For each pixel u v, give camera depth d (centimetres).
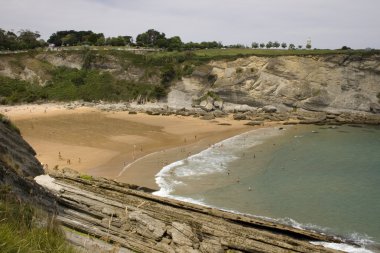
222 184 4341
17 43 14212
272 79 10662
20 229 752
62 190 2953
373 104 10000
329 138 7250
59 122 8525
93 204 2852
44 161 5194
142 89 11769
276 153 5947
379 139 7138
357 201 3803
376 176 4706
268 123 9019
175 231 2517
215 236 2622
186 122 8969
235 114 9812
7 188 1550
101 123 8556
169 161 5403
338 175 4750
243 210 3538
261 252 2458
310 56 10650
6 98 11094
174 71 11856
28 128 7675
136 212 2755
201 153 5928
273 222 3159
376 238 2955
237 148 6319
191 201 3750
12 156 2938
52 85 12125
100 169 4931
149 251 2322
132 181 4394
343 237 2975
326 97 10169
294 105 10425
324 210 3553
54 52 13112
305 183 4409
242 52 12369
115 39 15012
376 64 10181
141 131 7762
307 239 2934
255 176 4678
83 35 16475
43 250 697
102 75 12425
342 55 10350
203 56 12088
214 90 11075
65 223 2338
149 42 16050
